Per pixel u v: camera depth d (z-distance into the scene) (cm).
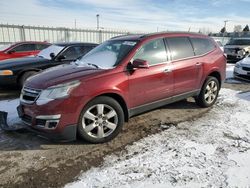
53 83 350
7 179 296
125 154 353
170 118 495
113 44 466
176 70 470
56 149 368
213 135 412
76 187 280
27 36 1914
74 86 347
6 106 570
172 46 478
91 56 467
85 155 351
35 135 415
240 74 877
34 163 331
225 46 1591
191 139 398
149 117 500
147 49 437
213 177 296
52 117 338
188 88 507
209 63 541
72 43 788
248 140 393
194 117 501
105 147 374
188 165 322
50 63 716
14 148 372
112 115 387
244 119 487
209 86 559
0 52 1025
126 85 394
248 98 645
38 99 347
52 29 2022
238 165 321
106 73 379
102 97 373
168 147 371
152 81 430
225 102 607
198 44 535
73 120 349
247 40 1566
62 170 314
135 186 280
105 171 311
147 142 389
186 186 279
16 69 675
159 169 314
